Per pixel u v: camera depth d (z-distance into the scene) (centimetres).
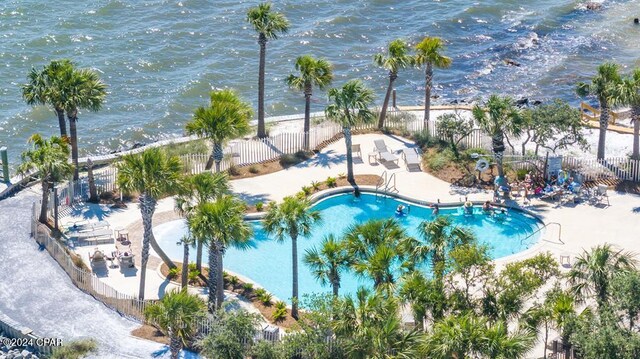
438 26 12781
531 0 13650
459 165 8794
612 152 8994
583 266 6275
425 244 6538
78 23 12419
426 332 5894
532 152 8850
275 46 12169
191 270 7306
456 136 9206
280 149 9125
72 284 7206
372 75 11606
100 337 6600
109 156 9006
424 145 9188
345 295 6369
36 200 8319
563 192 8294
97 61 11606
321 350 5950
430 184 8606
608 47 12212
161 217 8125
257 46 12144
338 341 5947
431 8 13312
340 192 8531
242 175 8762
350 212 8306
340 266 6438
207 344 6006
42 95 8144
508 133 8800
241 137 8750
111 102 10844
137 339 6588
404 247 6438
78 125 10400
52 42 11969
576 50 12106
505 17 13112
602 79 8556
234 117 8094
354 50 12200
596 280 6084
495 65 11800
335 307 5978
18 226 7912
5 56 11588
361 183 8625
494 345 5556
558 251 7500
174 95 11012
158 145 9244
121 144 10125
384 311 5881
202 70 11531
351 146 8862
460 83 11412
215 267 6669
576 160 8562
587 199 8238
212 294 6738
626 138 9306
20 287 7150
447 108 10131
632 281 5819
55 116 10556
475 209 8244
